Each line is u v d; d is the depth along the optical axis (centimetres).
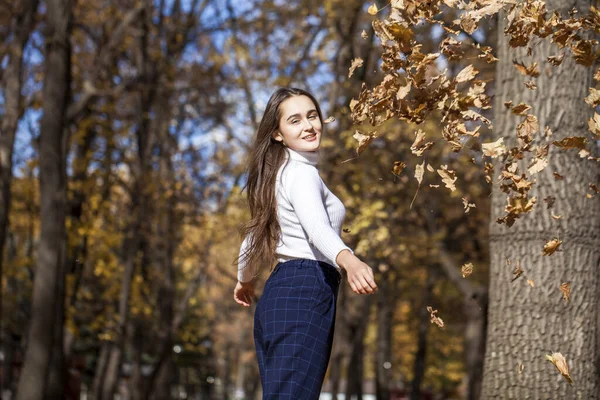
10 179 1437
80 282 2072
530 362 501
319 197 323
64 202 1353
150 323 2331
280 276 329
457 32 370
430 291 2464
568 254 500
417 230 1808
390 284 2617
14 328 2355
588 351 498
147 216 2084
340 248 302
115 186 2178
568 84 504
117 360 2053
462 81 371
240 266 371
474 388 1805
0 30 1608
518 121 516
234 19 1942
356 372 2288
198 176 2277
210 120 2270
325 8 1648
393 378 4231
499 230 522
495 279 523
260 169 340
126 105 2086
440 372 3806
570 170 501
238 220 1802
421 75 368
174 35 2089
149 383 2186
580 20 369
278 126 346
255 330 337
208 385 5053
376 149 1538
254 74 1925
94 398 2162
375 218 1529
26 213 2200
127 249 2156
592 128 375
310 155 342
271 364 317
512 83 521
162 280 2209
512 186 381
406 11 371
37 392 1285
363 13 1603
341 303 2064
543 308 500
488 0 365
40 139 1353
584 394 494
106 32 1881
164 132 2142
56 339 1612
